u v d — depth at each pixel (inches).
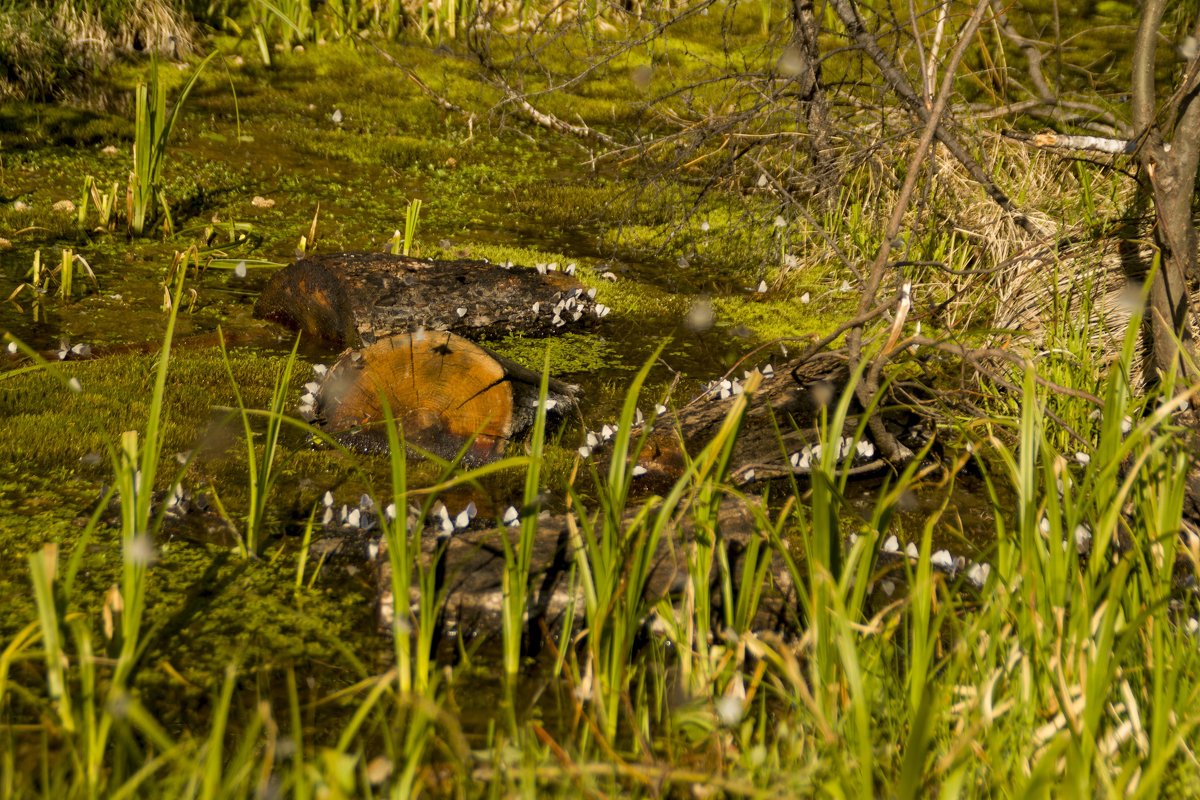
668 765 133.4
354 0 668.7
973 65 592.7
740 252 402.3
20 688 133.8
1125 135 345.7
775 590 176.6
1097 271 280.2
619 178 496.7
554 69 625.6
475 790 129.5
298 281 309.3
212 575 182.7
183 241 380.2
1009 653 142.6
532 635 170.1
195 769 112.4
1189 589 177.8
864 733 120.1
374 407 241.0
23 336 292.0
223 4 650.2
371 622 173.2
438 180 482.0
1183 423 213.0
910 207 357.1
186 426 240.7
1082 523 191.2
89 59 564.7
